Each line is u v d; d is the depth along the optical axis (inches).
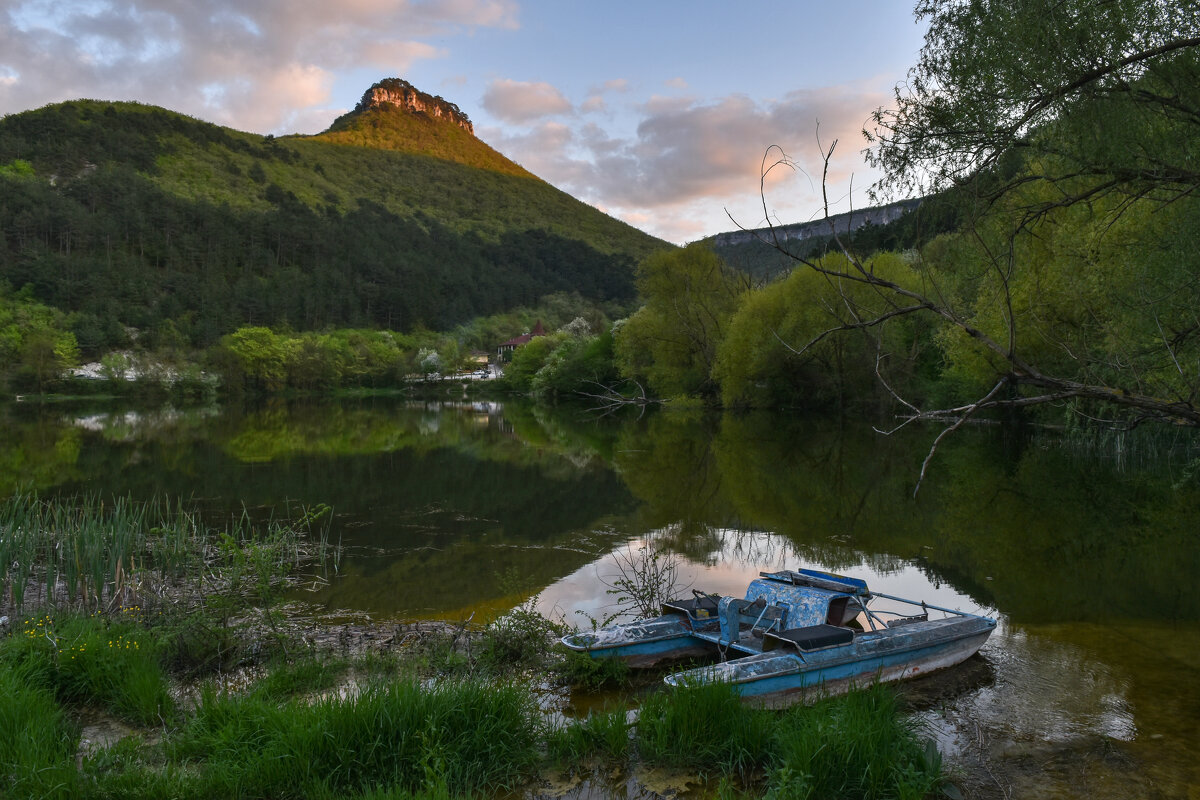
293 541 461.1
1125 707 223.5
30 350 2487.7
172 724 201.2
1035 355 770.8
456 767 172.7
